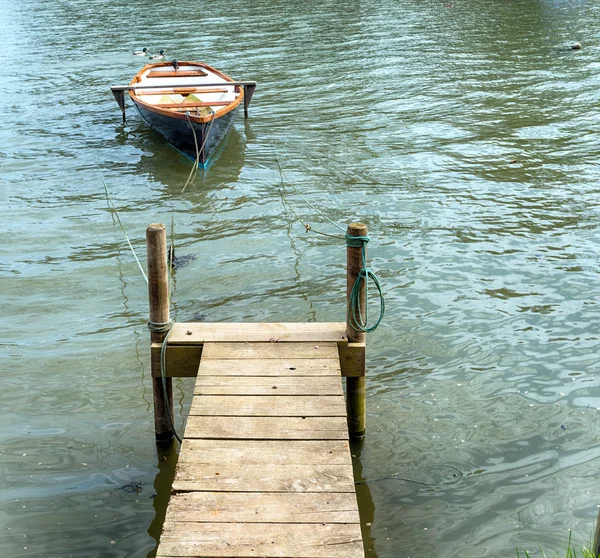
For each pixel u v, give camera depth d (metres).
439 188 12.35
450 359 7.64
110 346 7.99
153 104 14.71
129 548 5.32
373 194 12.20
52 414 6.87
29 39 26.78
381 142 14.90
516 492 5.81
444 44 24.34
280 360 6.10
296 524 4.43
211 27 28.16
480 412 6.80
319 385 5.79
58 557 5.23
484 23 27.95
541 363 7.53
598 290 8.90
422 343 7.93
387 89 18.92
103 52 24.23
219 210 11.80
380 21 28.72
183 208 11.95
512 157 13.77
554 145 14.40
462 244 10.23
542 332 8.07
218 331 6.45
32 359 7.75
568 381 7.22
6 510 5.67
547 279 9.20
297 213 11.57
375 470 6.09
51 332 8.29
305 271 9.64
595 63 21.20
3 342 8.08
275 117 16.88
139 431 6.63
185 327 6.51
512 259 9.75
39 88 19.81
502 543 5.32
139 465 6.20
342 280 9.38
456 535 5.41
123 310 8.77
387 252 10.07
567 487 5.84
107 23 29.62
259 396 5.67
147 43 25.52
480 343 7.90
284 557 4.19
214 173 13.48
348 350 6.28
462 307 8.62
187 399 7.07
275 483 4.76
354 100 18.03
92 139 15.62
